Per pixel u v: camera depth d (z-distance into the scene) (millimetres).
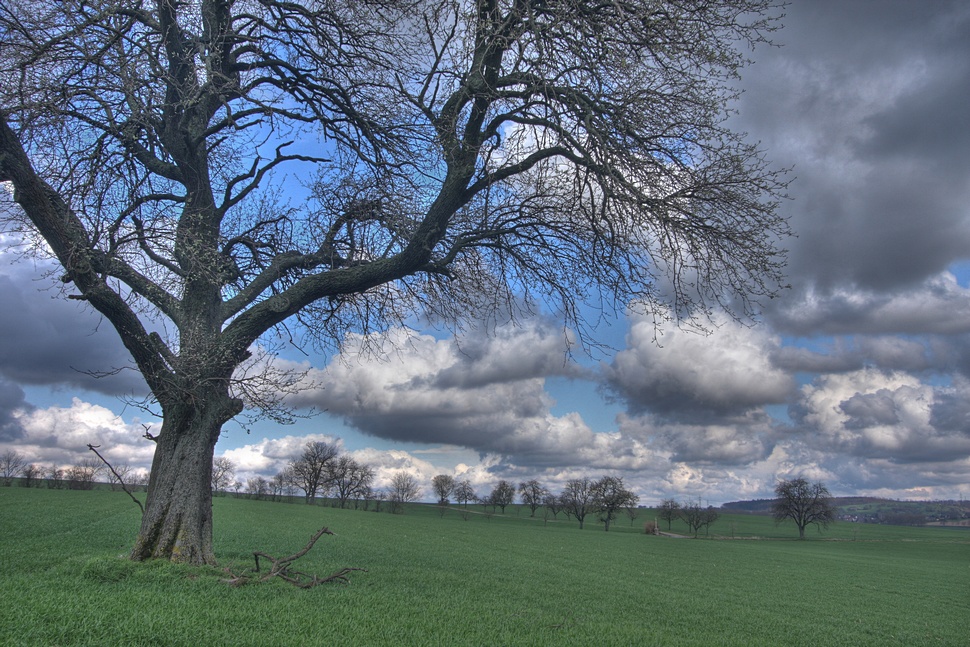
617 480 118812
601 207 12156
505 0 10719
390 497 128875
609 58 10570
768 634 14102
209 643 6473
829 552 74375
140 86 11438
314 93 13758
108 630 6500
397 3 12617
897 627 18797
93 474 74125
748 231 11156
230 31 13336
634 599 18109
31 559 12875
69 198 11594
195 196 13062
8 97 10758
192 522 11273
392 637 7664
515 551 36938
